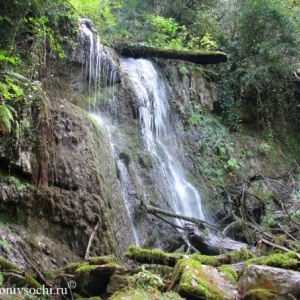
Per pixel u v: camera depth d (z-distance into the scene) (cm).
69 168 584
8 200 500
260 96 1334
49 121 589
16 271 406
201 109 1177
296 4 1459
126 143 811
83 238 555
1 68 550
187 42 1267
